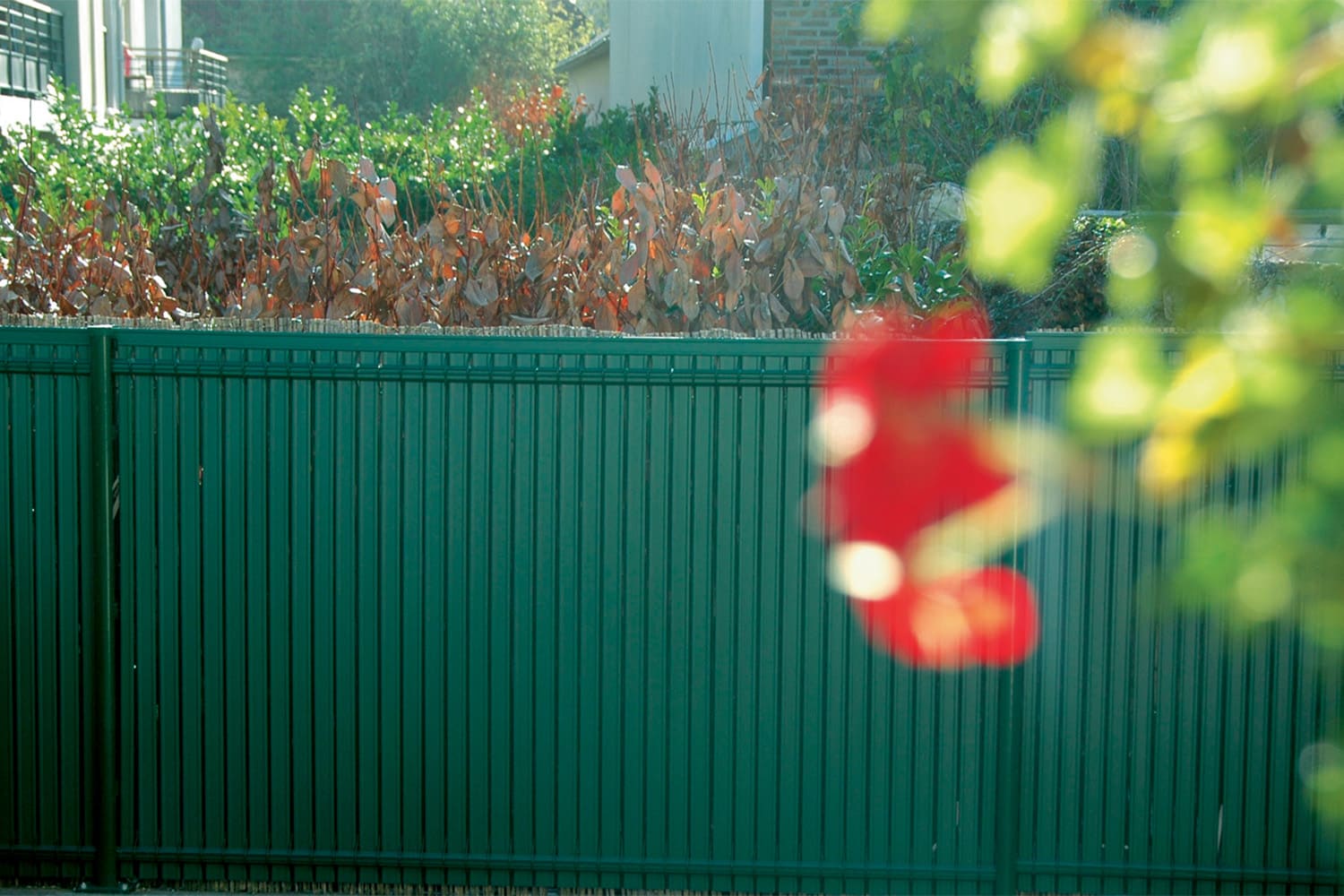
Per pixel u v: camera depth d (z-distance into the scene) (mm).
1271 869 4719
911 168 8164
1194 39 937
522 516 4738
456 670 4785
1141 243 993
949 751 4762
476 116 14773
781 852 4816
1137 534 4609
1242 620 929
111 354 4684
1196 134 947
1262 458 4488
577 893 4844
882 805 4789
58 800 4812
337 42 52812
